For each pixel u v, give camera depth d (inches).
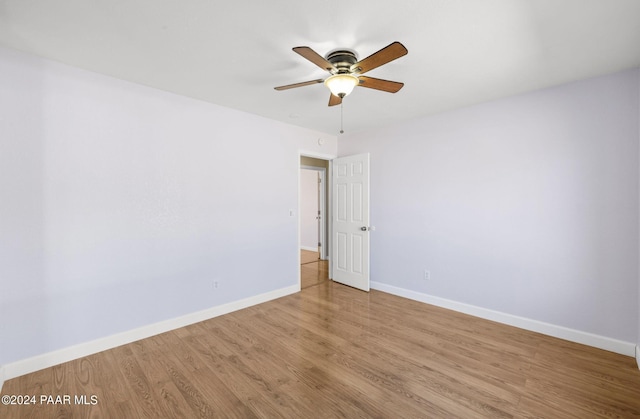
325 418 67.9
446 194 135.3
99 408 71.1
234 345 101.7
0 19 67.0
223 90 110.0
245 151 136.6
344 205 176.4
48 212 87.8
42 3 61.5
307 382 81.1
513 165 115.5
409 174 149.2
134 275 104.8
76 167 92.4
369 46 78.6
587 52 82.1
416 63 88.1
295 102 122.6
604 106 96.7
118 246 101.0
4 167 81.1
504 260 118.9
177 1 61.1
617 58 85.7
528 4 62.1
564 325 105.7
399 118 145.4
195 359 92.7
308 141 167.0
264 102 122.9
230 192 131.5
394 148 155.4
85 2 61.4
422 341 104.6
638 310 91.7
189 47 79.8
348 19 67.3
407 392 76.9
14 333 83.0
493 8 63.4
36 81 85.3
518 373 85.1
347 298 151.6
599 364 89.3
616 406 71.4
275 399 74.3
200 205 121.6
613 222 96.0
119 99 100.3
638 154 91.4
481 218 124.6
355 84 80.7
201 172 121.7
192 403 72.9
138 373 85.2
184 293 117.6
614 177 95.6
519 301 115.5
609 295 97.1
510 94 113.7
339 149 184.2
